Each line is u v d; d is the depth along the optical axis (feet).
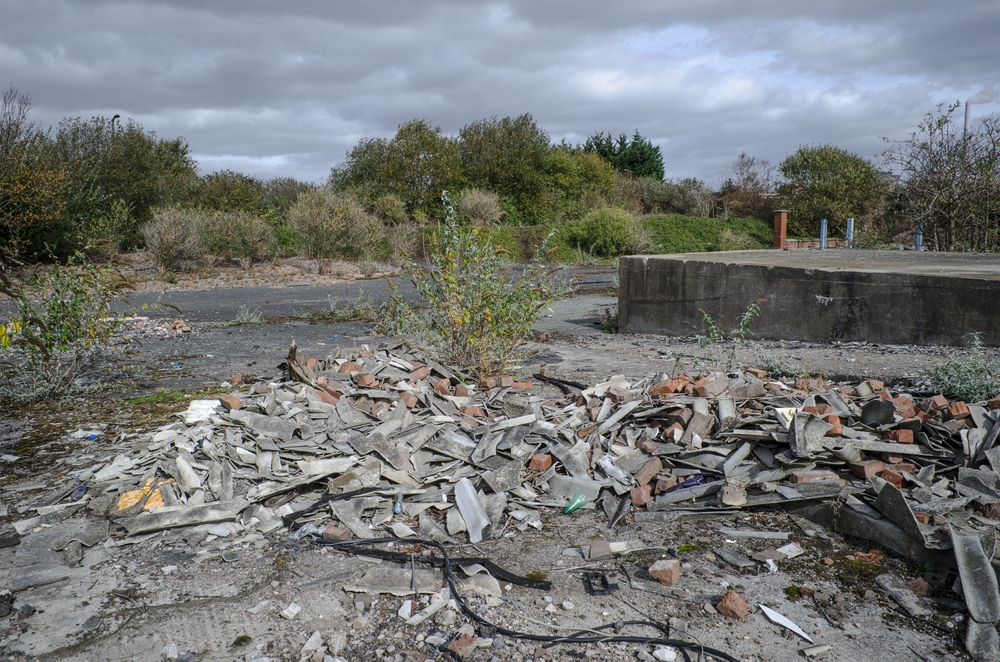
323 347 27.37
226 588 9.47
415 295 47.91
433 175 101.24
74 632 8.46
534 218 106.11
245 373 22.57
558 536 11.00
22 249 58.34
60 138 72.18
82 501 12.19
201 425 14.98
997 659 7.65
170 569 9.98
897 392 17.95
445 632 8.39
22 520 11.60
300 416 14.78
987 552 9.46
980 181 47.67
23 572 9.89
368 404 15.96
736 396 15.29
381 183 100.89
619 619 8.67
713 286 29.35
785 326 27.81
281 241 79.25
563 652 8.00
